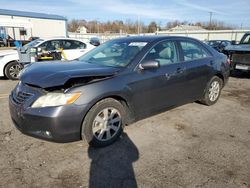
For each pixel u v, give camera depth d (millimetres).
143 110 3689
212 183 2561
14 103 3096
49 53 8297
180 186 2508
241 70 8547
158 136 3645
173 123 4156
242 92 6535
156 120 4273
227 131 3869
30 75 3191
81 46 9562
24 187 2461
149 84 3639
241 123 4219
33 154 3070
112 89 3176
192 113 4684
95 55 4230
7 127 3881
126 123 3600
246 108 5066
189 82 4367
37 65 3676
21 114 2930
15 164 2846
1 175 2639
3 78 8469
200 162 2951
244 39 9883
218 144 3414
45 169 2766
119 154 3115
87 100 2965
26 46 8812
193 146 3350
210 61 4836
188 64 4328
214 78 5004
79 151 3164
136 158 3027
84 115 3002
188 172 2746
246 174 2721
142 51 3693
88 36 53219
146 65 3471
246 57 8320
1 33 29969
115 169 2793
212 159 3020
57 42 9070
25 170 2736
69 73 3049
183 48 4367
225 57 5367
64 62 3977
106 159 2994
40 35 37062
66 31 40375
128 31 80438
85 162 2920
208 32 41312
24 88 3117
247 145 3398
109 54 4008
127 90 3359
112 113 3293
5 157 2986
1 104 5094
